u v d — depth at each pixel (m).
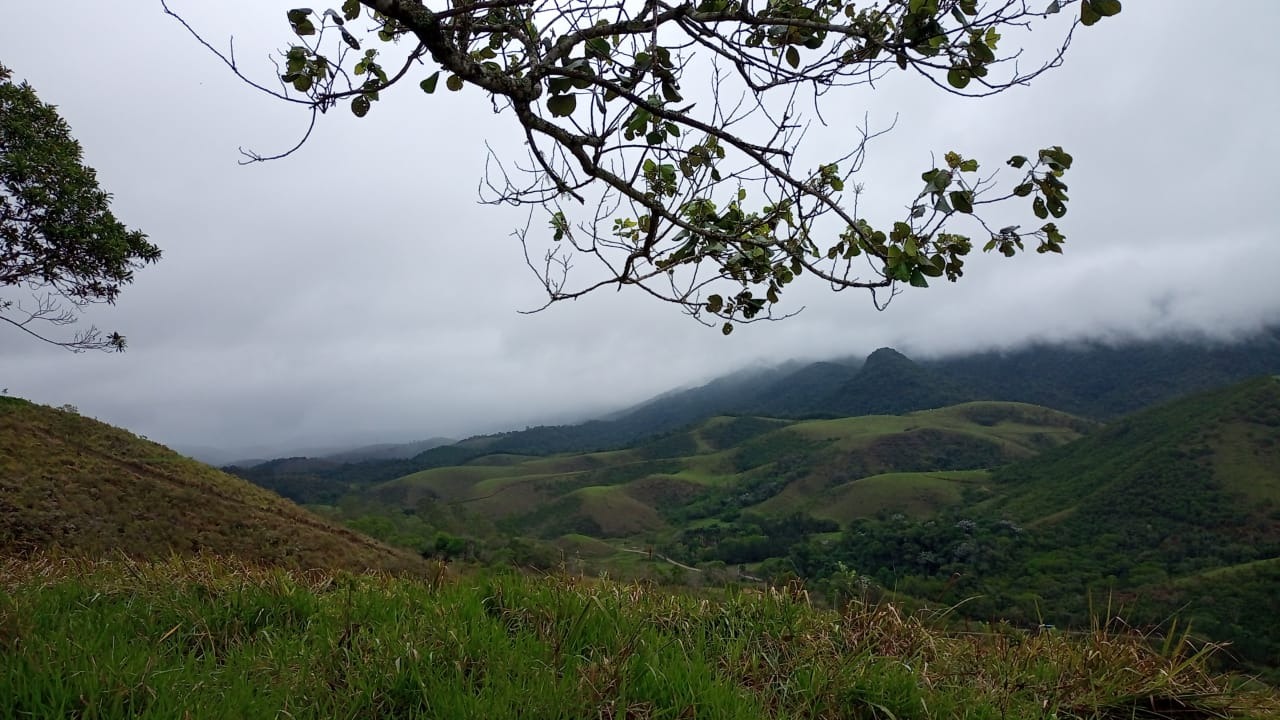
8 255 15.59
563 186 2.98
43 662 3.02
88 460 32.88
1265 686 3.68
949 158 2.56
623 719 2.96
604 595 4.33
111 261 16.86
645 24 2.62
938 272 2.50
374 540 39.31
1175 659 3.80
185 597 4.38
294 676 3.25
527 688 3.07
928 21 2.50
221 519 33.00
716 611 4.34
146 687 2.91
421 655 3.31
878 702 3.31
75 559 5.77
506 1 2.43
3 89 15.92
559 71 2.61
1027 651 4.03
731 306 3.74
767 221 3.45
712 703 3.09
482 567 5.35
